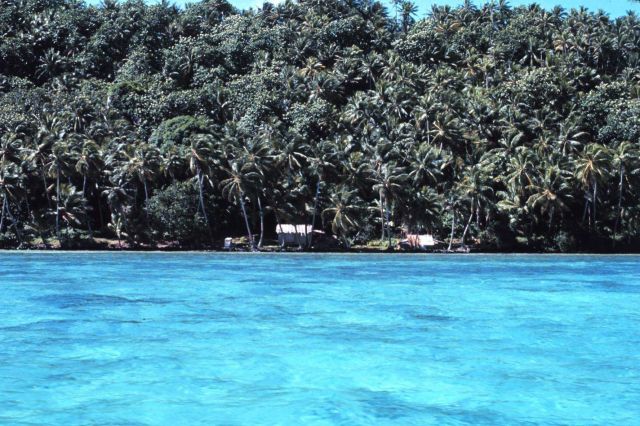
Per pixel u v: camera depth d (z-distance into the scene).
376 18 159.00
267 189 94.19
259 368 22.41
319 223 99.62
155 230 90.62
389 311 34.69
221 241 94.50
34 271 56.00
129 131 105.62
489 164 99.69
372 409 18.38
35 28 140.50
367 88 135.62
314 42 144.62
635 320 32.28
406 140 108.31
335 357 24.00
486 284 48.44
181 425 17.05
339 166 97.12
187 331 28.70
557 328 29.97
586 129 116.69
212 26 155.25
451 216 98.31
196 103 117.69
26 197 91.94
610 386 20.64
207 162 91.75
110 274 53.72
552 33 147.75
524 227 95.88
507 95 120.75
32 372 21.77
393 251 91.69
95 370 22.06
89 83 124.81
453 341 26.95
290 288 44.69
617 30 149.38
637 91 124.31
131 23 147.12
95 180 94.44
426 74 130.50
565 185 92.69
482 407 18.62
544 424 17.38
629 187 97.75
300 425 17.11
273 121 110.31
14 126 99.62
